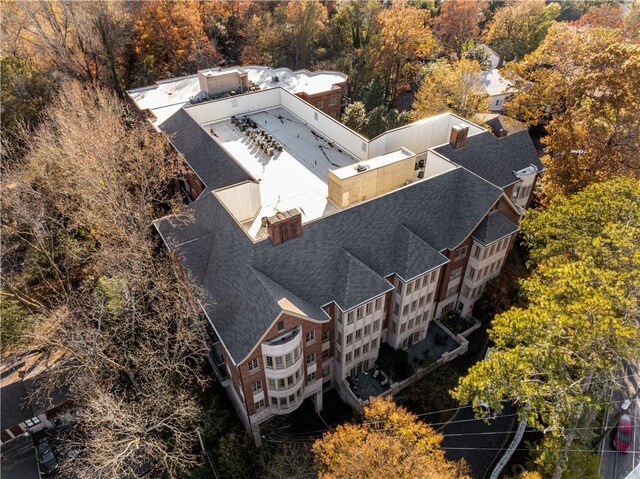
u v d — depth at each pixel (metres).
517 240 52.12
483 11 110.06
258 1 95.25
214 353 37.78
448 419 37.53
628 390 38.38
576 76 56.22
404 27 75.62
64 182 48.09
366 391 38.00
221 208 36.62
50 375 33.44
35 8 68.19
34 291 44.97
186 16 76.75
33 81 63.91
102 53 74.62
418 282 37.41
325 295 33.59
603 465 33.72
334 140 53.72
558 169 48.16
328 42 92.62
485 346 43.06
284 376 31.44
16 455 35.06
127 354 35.53
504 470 34.38
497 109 78.81
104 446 28.30
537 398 25.91
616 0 105.69
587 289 27.53
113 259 39.12
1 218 43.97
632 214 32.72
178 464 29.95
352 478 26.30
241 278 32.12
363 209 36.53
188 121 52.88
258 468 33.22
